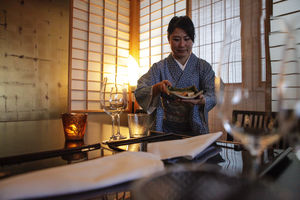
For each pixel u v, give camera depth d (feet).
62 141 1.97
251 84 0.88
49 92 9.78
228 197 0.59
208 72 4.27
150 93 3.76
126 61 13.30
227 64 0.97
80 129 1.98
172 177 0.69
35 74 9.39
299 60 0.74
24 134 2.42
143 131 2.16
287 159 1.37
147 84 4.32
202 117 3.79
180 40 4.14
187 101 3.34
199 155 1.44
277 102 0.76
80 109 11.23
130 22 13.35
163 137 2.09
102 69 12.15
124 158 1.12
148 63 12.69
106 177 0.86
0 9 8.45
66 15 10.35
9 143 1.87
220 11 8.76
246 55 0.92
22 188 0.73
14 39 8.82
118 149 1.59
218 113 0.95
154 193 0.63
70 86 10.45
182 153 1.32
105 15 12.32
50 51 9.83
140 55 13.16
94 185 0.82
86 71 11.50
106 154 1.50
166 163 1.24
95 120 11.59
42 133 2.50
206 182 0.68
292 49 0.76
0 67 8.50
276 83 0.78
